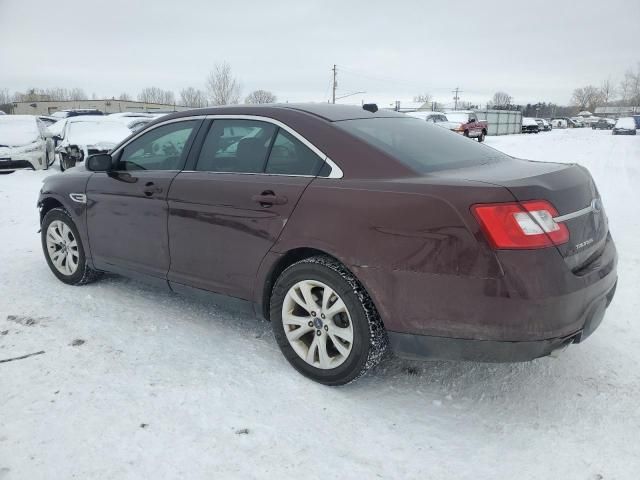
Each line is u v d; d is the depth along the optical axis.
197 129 3.81
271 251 3.21
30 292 4.59
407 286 2.72
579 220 2.77
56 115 31.23
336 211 2.93
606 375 3.23
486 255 2.54
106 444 2.60
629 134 39.22
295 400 2.99
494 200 2.55
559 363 3.38
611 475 2.41
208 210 3.50
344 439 2.67
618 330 3.83
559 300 2.54
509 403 2.98
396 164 2.93
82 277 4.64
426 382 3.20
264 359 3.44
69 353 3.48
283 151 3.31
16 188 10.82
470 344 2.65
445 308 2.65
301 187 3.11
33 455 2.51
